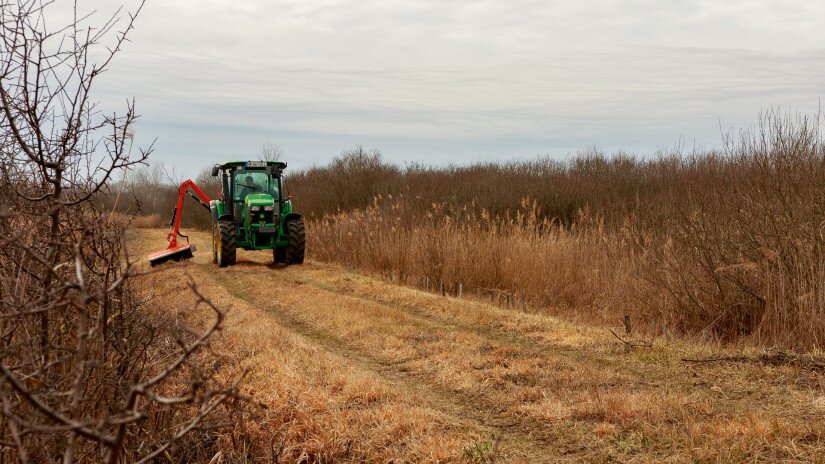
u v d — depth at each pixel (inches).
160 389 190.1
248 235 685.3
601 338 329.1
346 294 515.5
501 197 755.4
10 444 118.4
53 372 141.1
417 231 605.3
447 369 286.7
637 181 731.4
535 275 474.6
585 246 478.6
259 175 708.7
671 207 458.0
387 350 328.2
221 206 724.7
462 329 377.7
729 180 417.4
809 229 325.4
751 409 217.6
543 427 218.1
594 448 199.2
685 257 365.1
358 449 209.5
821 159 343.3
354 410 233.6
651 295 380.2
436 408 243.0
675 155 746.2
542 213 722.8
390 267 625.3
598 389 247.3
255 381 260.8
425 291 527.8
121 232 172.9
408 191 864.9
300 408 232.8
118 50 148.3
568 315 416.5
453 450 198.2
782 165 340.5
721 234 353.7
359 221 717.9
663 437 199.3
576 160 854.5
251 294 516.1
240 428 211.0
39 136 137.2
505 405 241.3
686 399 226.7
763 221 336.8
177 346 195.8
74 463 145.8
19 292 134.6
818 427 194.1
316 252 776.3
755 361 270.1
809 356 269.6
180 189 714.2
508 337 353.4
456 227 581.9
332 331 379.2
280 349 313.0
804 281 309.6
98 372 155.6
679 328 355.6
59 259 152.4
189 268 658.8
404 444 209.9
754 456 180.5
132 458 161.0
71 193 160.2
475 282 515.8
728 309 341.1
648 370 272.7
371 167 1058.1
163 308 220.8
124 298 181.2
